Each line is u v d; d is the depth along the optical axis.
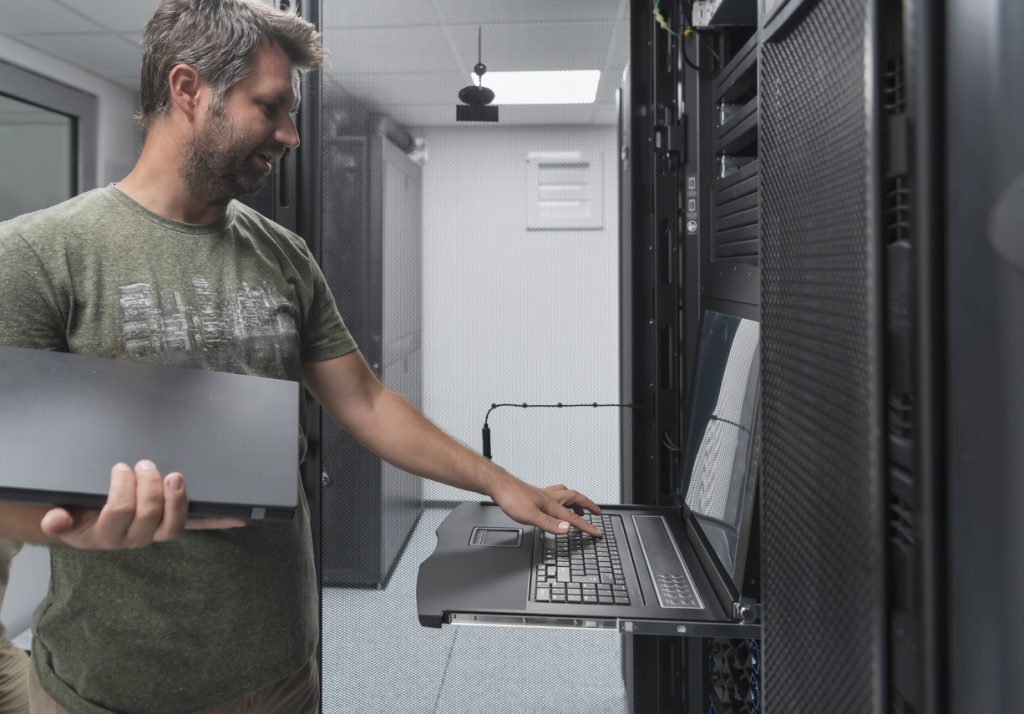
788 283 0.52
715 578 0.84
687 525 1.05
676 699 1.27
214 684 0.84
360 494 1.32
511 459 1.35
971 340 0.32
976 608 0.32
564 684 1.34
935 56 0.32
